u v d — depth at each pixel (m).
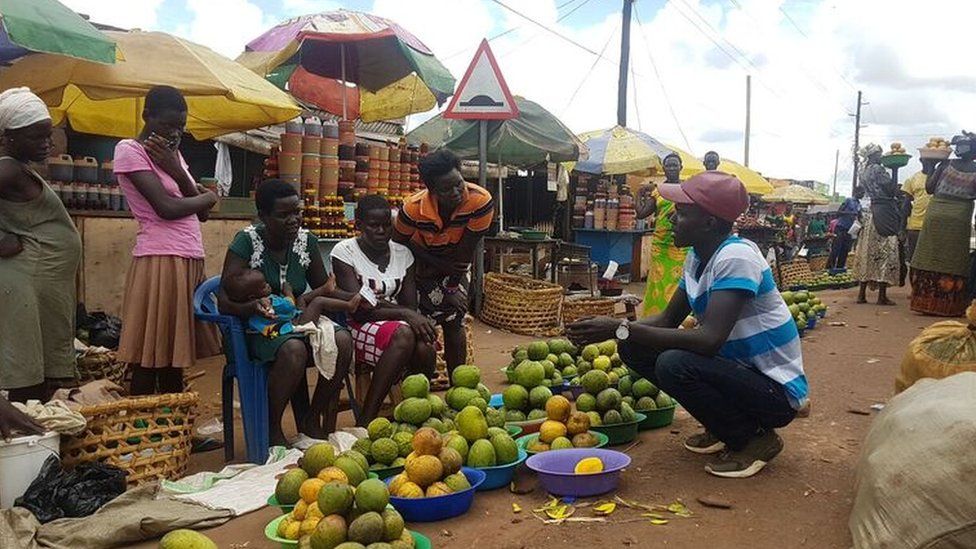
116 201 7.46
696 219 4.14
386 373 4.84
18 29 4.92
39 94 6.09
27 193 4.19
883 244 11.70
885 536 2.97
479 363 7.85
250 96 6.43
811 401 5.91
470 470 3.93
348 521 3.08
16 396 4.22
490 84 9.01
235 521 3.73
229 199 8.35
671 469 4.33
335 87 11.34
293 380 4.48
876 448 3.41
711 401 4.15
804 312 9.55
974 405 3.14
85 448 3.99
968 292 10.32
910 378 4.93
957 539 2.79
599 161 14.66
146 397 4.21
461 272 5.71
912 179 12.38
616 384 5.35
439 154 5.07
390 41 10.02
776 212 27.22
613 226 16.28
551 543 3.39
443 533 3.50
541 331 9.80
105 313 7.24
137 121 8.38
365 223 5.15
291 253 4.97
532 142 12.27
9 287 4.07
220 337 5.05
